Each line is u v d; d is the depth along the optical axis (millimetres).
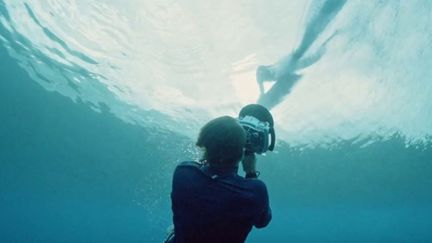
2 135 17641
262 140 1914
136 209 28172
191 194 1688
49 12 10016
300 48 9500
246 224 1706
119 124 15711
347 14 8664
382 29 9227
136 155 18125
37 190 25594
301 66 9977
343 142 15547
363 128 14203
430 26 9219
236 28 9688
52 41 11070
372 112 12891
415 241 44344
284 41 9602
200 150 1840
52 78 13180
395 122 13781
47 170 21656
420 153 16703
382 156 17188
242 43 9953
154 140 16188
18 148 18922
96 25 10195
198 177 1719
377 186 21438
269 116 2105
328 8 8625
